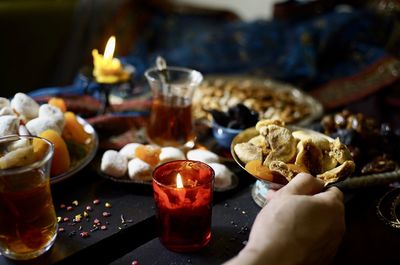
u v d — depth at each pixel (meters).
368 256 0.42
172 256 0.40
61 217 0.43
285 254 0.34
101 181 0.49
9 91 1.19
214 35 1.09
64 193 0.46
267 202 0.42
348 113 0.58
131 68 0.70
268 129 0.43
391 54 0.93
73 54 1.25
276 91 0.80
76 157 0.49
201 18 1.26
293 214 0.35
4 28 1.13
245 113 0.54
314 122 0.68
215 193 0.47
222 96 0.75
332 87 0.89
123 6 1.28
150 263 0.39
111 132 0.57
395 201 0.47
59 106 0.54
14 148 0.38
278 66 0.98
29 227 0.37
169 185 0.39
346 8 1.10
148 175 0.47
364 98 0.81
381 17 1.00
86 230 0.42
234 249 0.41
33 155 0.37
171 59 1.03
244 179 0.51
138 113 0.61
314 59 0.96
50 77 1.26
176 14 1.29
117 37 1.24
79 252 0.39
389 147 0.54
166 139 0.53
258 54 1.03
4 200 0.35
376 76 0.88
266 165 0.43
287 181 0.42
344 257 0.42
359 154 0.51
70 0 1.28
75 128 0.50
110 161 0.47
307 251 0.35
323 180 0.41
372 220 0.46
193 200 0.38
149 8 1.32
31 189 0.36
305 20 1.07
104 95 0.63
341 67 0.97
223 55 1.04
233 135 0.53
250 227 0.43
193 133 0.55
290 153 0.43
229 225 0.44
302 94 0.78
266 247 0.34
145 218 0.43
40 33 1.20
